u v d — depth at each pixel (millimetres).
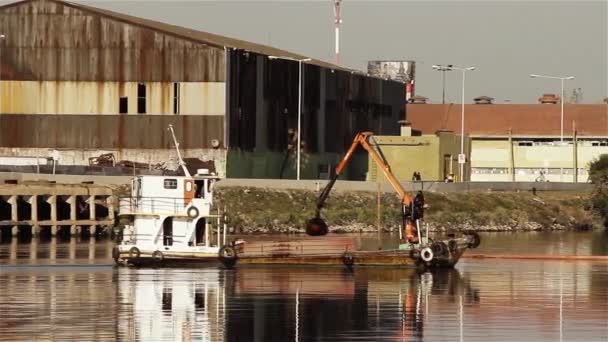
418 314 155750
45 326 145875
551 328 148250
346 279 182500
